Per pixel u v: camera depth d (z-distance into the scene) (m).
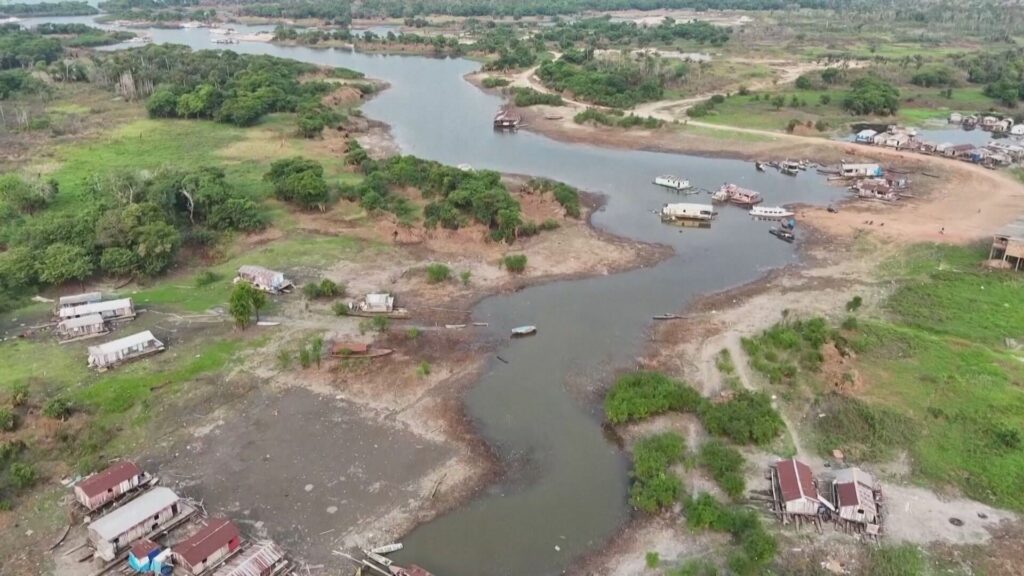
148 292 100.44
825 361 84.00
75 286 100.94
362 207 130.25
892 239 121.25
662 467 66.31
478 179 131.50
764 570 56.09
